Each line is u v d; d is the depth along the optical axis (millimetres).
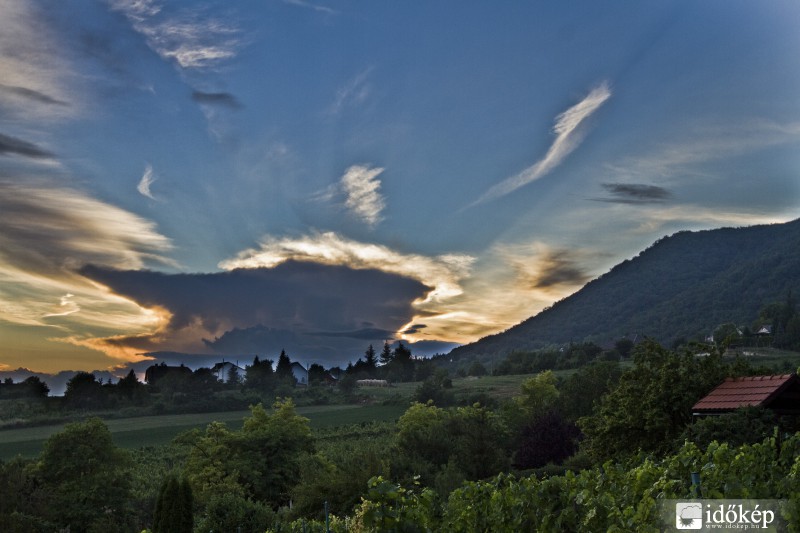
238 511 39969
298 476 63906
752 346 187125
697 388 27172
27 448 106438
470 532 9469
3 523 49188
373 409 142750
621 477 8578
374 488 9688
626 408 28859
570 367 183500
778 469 7781
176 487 37062
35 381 193000
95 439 56812
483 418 55500
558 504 8586
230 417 149625
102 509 55000
